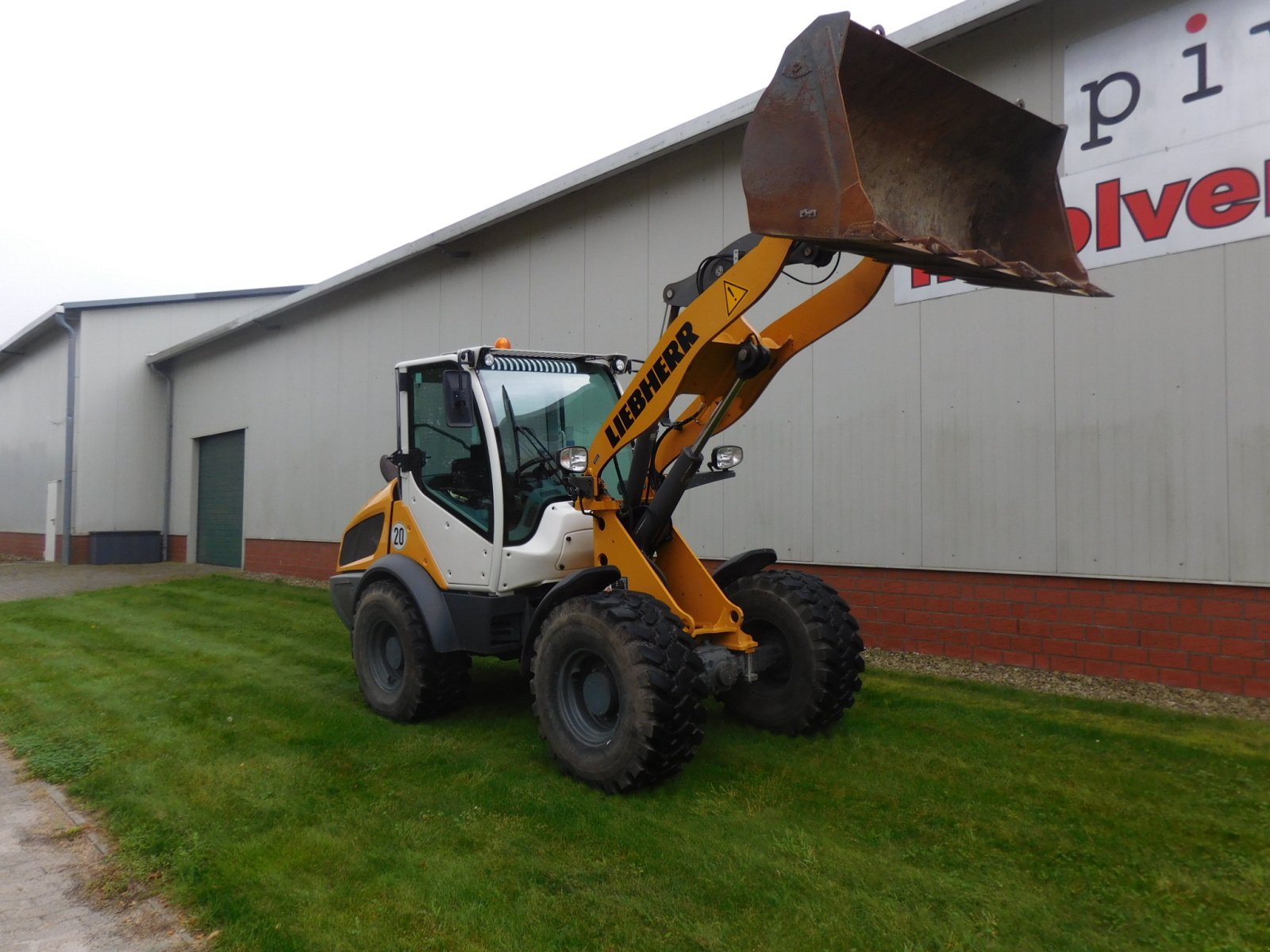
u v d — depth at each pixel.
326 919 3.07
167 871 3.50
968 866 3.42
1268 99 5.40
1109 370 6.02
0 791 4.47
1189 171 5.70
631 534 4.76
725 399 4.40
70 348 17.53
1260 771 4.37
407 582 5.23
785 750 4.71
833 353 7.44
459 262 10.98
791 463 7.72
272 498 14.45
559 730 4.34
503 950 2.88
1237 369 5.54
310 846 3.63
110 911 3.24
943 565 6.79
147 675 6.78
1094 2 6.07
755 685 5.11
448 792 4.18
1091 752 4.67
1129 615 5.95
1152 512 5.84
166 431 18.14
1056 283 3.57
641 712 3.96
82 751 4.96
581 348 9.41
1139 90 5.89
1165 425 5.79
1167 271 5.80
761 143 3.50
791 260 4.05
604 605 4.16
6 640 8.41
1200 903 3.14
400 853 3.56
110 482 17.59
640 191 8.77
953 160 3.87
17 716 5.70
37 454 19.73
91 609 10.49
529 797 4.11
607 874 3.36
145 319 18.03
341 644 8.06
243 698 6.02
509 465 5.11
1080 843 3.61
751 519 8.01
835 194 3.29
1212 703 5.47
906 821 3.82
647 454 4.70
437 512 5.36
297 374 13.90
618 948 2.89
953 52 6.75
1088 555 6.10
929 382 6.87
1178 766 4.46
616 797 4.08
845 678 4.84
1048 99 6.30
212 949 2.95
